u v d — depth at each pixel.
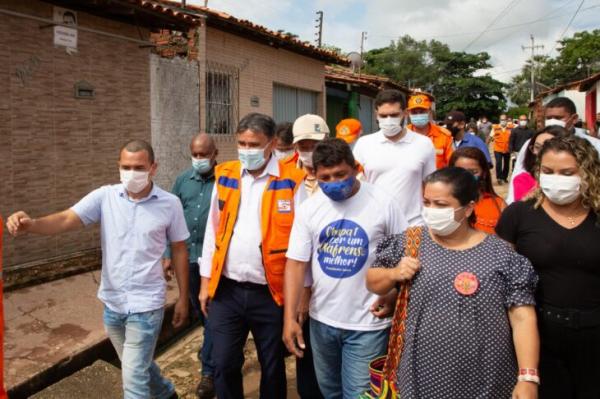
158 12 6.98
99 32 6.71
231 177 3.58
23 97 6.00
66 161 6.51
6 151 5.86
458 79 59.56
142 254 3.50
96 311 5.39
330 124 16.77
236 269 3.45
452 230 2.41
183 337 5.72
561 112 4.33
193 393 4.48
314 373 3.70
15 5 5.91
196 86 8.91
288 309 3.15
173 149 8.34
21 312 5.22
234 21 9.47
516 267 2.34
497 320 2.32
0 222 2.79
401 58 60.53
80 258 6.57
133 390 3.40
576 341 2.61
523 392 2.21
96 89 6.85
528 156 3.75
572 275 2.59
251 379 4.74
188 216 4.82
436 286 2.39
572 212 2.65
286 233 3.39
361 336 3.04
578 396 2.70
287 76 12.12
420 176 4.23
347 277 3.04
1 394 2.79
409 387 2.42
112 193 3.56
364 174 4.38
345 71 18.81
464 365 2.32
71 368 4.44
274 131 3.47
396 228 3.09
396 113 4.12
